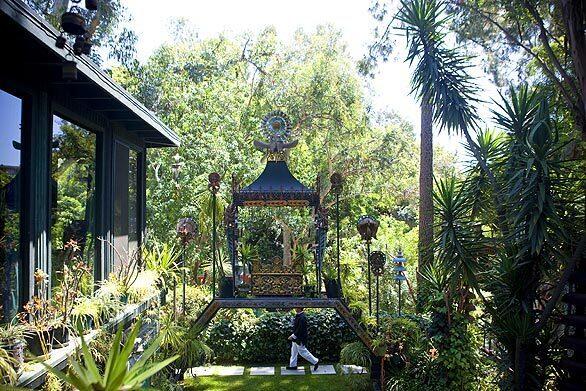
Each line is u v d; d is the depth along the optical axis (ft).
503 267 19.27
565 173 18.97
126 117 22.65
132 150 27.37
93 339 15.72
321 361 30.86
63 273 16.79
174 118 43.78
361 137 56.54
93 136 21.01
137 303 21.99
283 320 31.27
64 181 17.74
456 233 20.39
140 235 28.76
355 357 24.58
